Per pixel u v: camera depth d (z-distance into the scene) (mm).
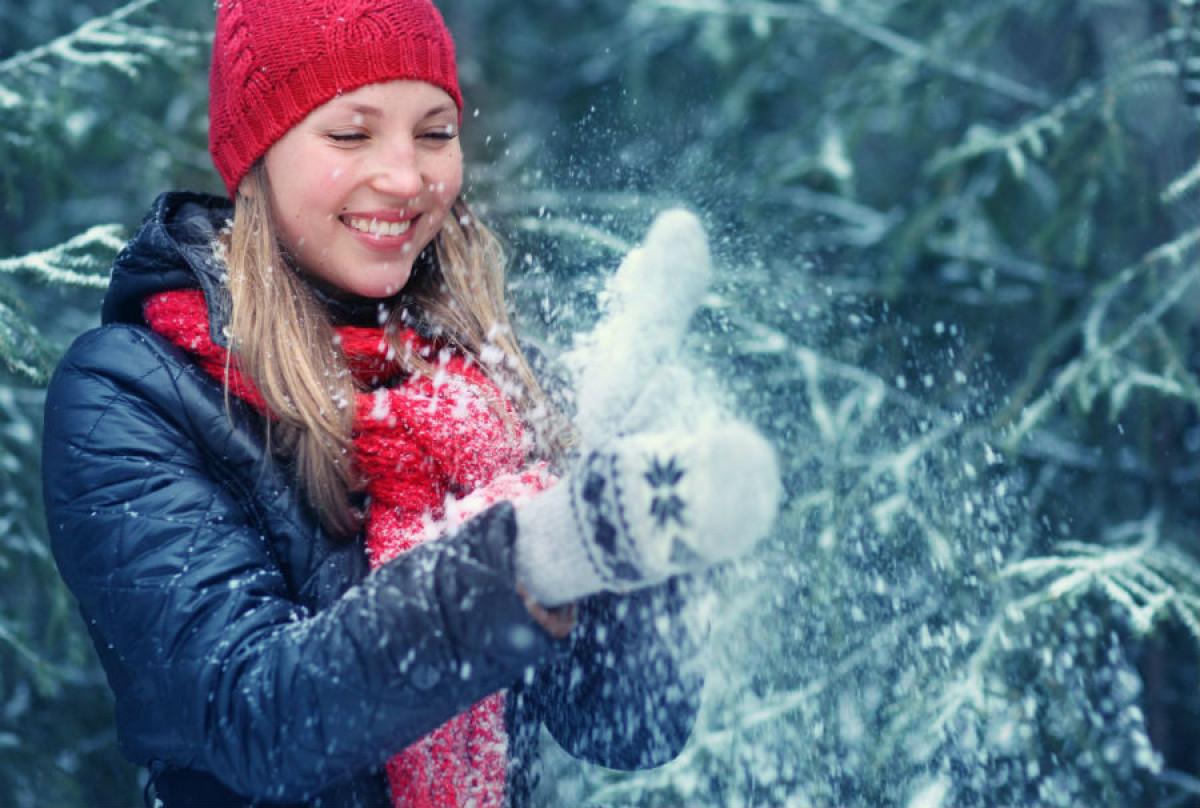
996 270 3227
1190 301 2807
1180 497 2842
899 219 3373
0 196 3109
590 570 927
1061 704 2449
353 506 1289
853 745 2443
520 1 4738
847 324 3148
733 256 3125
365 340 1360
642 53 4156
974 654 2402
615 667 1293
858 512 2648
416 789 1243
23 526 2557
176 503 1165
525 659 972
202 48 2934
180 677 1077
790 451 2785
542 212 2826
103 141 3109
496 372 1436
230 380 1261
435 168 1356
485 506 1252
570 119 4324
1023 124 3070
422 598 969
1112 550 2520
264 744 1019
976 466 2750
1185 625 2701
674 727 1320
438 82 1345
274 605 1113
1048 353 2822
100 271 2348
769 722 2457
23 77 2572
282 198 1328
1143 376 2664
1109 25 3260
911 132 3494
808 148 3566
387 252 1344
